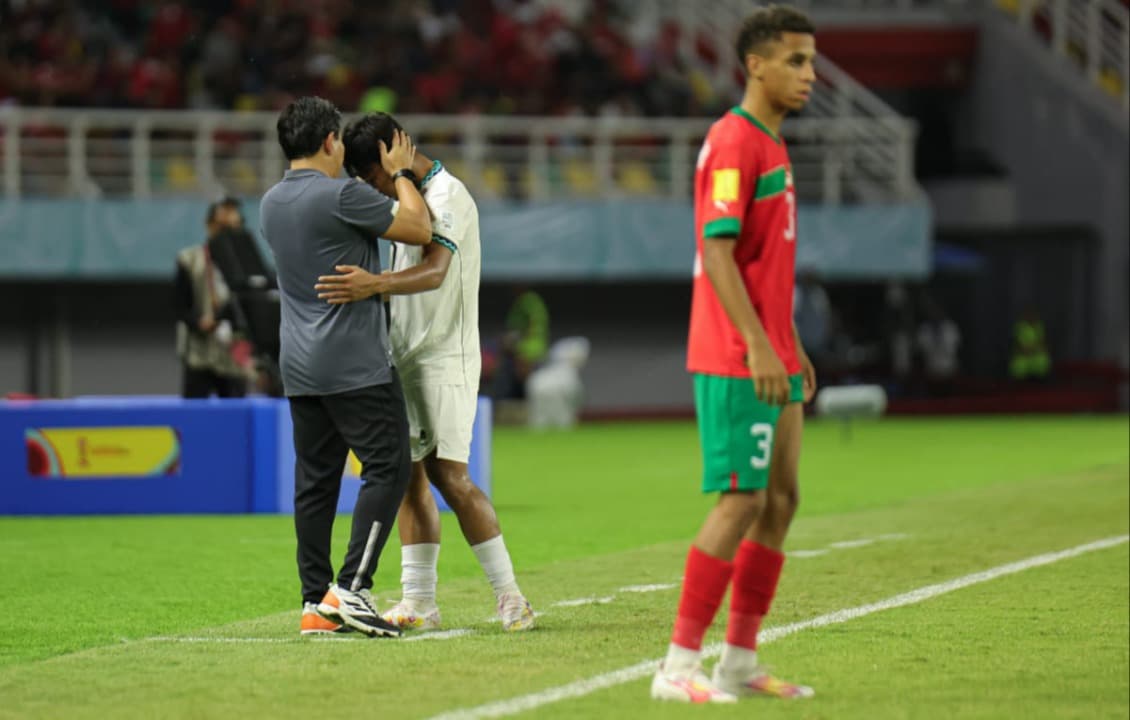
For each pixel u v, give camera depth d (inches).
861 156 4421.8
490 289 4146.2
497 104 4311.0
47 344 3831.2
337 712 822.5
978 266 4407.0
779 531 863.7
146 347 3892.7
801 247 4047.7
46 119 3745.1
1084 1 4896.7
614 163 4197.8
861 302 4756.4
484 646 1005.8
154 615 1192.8
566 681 892.6
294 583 1354.6
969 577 1330.0
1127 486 2172.7
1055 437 3302.2
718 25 4726.9
